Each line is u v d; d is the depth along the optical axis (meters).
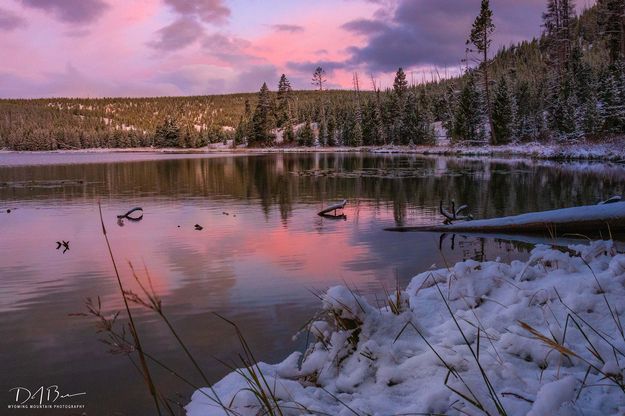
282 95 86.81
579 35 97.88
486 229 9.92
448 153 46.94
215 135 107.06
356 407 2.38
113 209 14.03
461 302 3.95
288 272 6.86
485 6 45.06
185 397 3.27
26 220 12.06
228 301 5.54
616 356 2.52
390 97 71.62
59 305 5.56
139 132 131.25
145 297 5.76
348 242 9.03
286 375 3.08
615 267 3.78
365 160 39.81
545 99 51.62
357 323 3.14
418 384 2.60
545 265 4.58
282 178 24.12
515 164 29.75
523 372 2.54
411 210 13.28
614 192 15.86
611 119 37.00
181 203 15.30
